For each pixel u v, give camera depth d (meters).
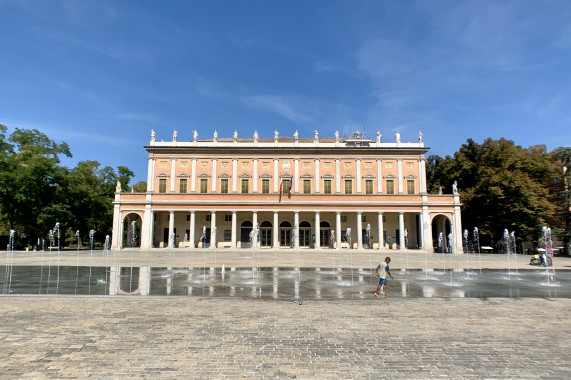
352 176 61.66
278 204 60.03
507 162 57.06
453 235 57.75
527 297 15.28
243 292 16.23
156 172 61.94
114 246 57.91
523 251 55.88
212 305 13.11
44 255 42.97
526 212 52.09
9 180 53.59
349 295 15.58
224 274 23.38
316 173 61.81
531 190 52.16
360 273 24.42
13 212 56.97
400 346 8.66
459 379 6.83
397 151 61.50
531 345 8.80
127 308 12.51
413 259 39.56
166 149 61.94
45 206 57.56
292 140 68.19
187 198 60.03
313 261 35.19
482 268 28.91
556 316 11.73
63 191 59.31
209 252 50.00
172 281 19.86
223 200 60.06
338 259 38.53
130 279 20.64
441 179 67.69
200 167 62.22
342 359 7.79
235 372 7.04
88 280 20.16
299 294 15.74
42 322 10.57
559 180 59.94
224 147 61.97
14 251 52.81
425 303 13.73
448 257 43.66
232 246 59.06
